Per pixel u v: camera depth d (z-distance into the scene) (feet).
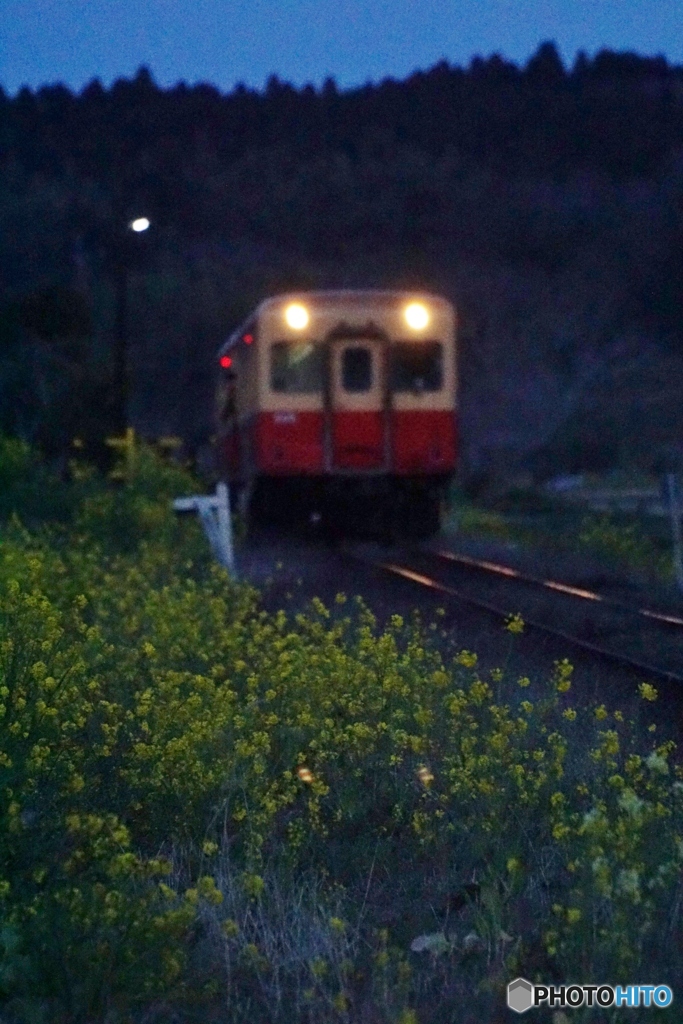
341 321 234.17
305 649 96.17
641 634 144.15
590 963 55.21
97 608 127.65
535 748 83.25
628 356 655.35
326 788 72.90
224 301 644.69
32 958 54.90
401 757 79.66
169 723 77.77
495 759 74.59
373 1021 55.06
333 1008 55.98
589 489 517.96
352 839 74.02
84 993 54.03
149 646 96.43
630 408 622.54
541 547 252.62
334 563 217.15
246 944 60.70
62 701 75.31
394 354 234.99
